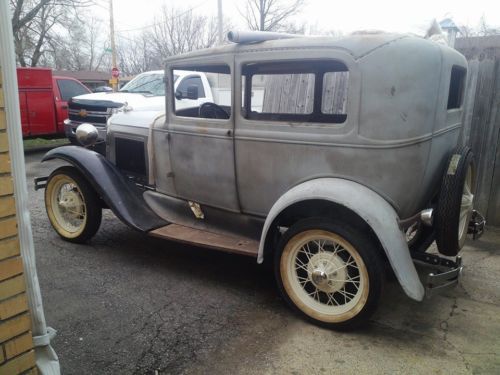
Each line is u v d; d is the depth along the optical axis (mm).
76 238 4332
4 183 1697
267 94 4180
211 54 3348
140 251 4258
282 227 3625
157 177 4074
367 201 2729
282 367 2562
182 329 2930
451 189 2943
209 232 3727
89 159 4066
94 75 32562
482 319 3092
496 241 4559
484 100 4762
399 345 2785
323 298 3086
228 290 3500
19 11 15406
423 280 3492
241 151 3311
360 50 2697
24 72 10180
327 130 2891
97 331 2881
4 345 1765
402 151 2721
